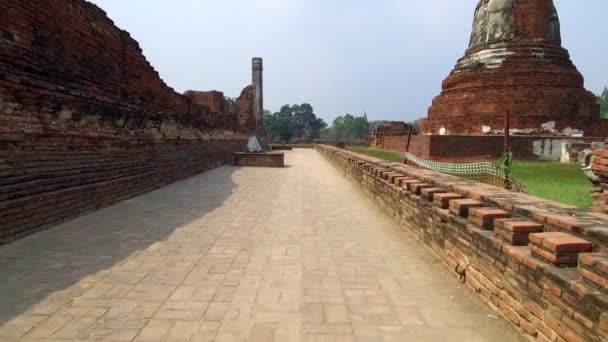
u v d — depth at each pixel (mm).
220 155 19562
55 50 6441
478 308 3572
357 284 4109
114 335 3000
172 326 3152
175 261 4703
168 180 11742
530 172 12469
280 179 13812
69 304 3492
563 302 2609
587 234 2867
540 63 19578
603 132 19312
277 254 5082
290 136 78438
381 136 37719
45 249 5027
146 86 10227
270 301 3654
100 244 5309
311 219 7242
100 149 7809
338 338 3037
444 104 21469
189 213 7469
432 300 3736
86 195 7148
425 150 17781
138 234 5871
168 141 11930
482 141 17172
